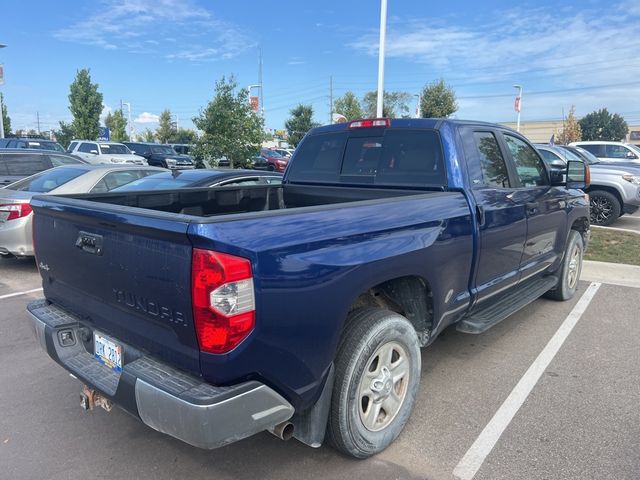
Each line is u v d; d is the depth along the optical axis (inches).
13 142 785.6
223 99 684.7
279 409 93.1
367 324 109.9
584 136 3535.9
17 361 172.1
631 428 129.0
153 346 96.0
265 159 1289.4
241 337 85.6
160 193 158.1
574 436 125.3
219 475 111.6
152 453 120.0
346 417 107.6
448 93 1318.9
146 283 92.7
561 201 203.3
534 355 175.3
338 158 179.2
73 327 118.0
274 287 88.4
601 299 241.0
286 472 112.3
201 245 82.4
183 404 83.8
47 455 119.0
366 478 110.0
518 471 111.9
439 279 128.8
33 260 324.8
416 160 155.9
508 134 177.9
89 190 306.3
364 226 107.4
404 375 122.0
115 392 99.2
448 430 128.3
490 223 149.8
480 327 149.8
